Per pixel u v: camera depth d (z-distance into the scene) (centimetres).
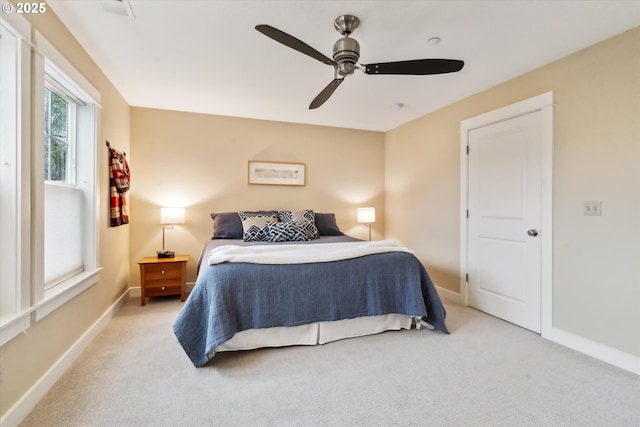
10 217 145
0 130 144
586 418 148
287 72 263
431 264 371
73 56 204
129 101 338
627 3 171
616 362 200
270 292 212
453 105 338
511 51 224
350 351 215
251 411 151
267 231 337
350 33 193
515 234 270
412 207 407
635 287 193
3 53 145
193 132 378
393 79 276
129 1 172
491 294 293
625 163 197
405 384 175
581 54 221
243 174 400
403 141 427
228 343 207
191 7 178
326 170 441
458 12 180
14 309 144
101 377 179
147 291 321
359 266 237
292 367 193
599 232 210
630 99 195
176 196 372
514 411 153
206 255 271
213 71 262
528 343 231
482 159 303
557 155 236
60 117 215
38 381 158
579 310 221
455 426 142
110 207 274
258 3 174
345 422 144
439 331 252
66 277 207
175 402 157
